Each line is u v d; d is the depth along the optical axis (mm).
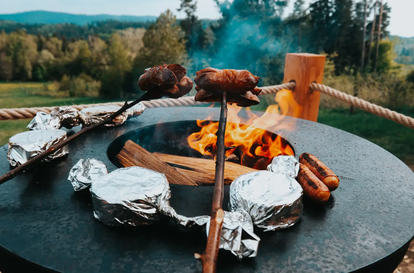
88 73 31469
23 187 1084
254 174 947
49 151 962
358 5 19000
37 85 29594
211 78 946
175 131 1912
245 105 1112
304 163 1182
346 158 1415
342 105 14133
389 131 9898
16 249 768
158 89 1015
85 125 1648
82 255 753
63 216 917
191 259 751
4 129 13922
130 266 722
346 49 19156
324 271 719
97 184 869
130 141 1548
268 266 731
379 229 894
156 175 917
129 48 30906
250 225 766
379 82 14867
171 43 20438
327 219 937
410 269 2271
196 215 949
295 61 2877
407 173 1273
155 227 869
